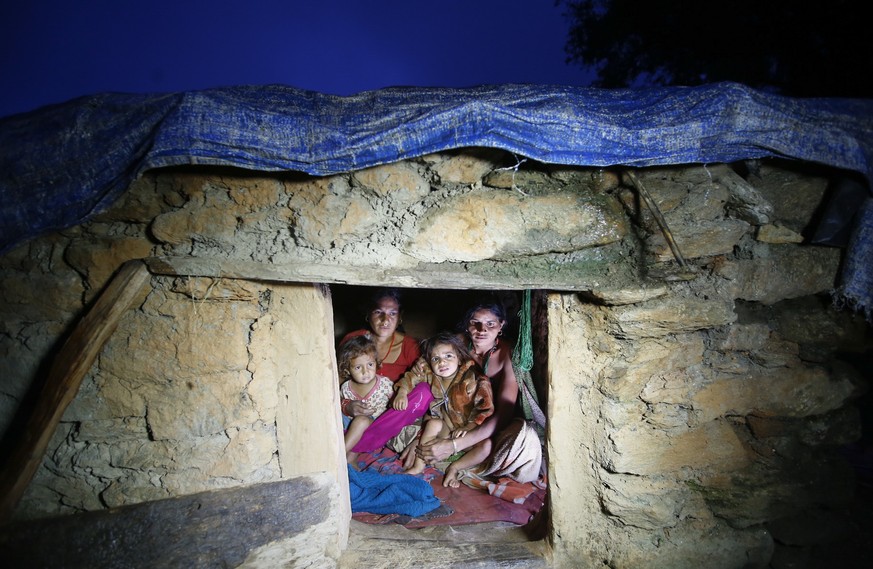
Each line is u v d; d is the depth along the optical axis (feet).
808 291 7.38
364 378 11.23
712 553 7.70
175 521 6.73
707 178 6.73
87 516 6.40
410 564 8.01
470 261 6.92
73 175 5.63
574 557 7.90
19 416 6.49
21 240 5.79
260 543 7.24
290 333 7.29
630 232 7.03
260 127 5.59
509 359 11.74
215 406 6.83
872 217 6.55
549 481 7.93
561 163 6.07
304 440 7.59
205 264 6.35
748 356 7.55
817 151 6.24
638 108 6.17
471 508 10.12
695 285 7.11
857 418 8.09
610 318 7.02
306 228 6.50
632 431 7.27
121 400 6.55
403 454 11.49
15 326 6.43
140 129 5.55
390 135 5.65
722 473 7.65
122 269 6.25
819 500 7.97
